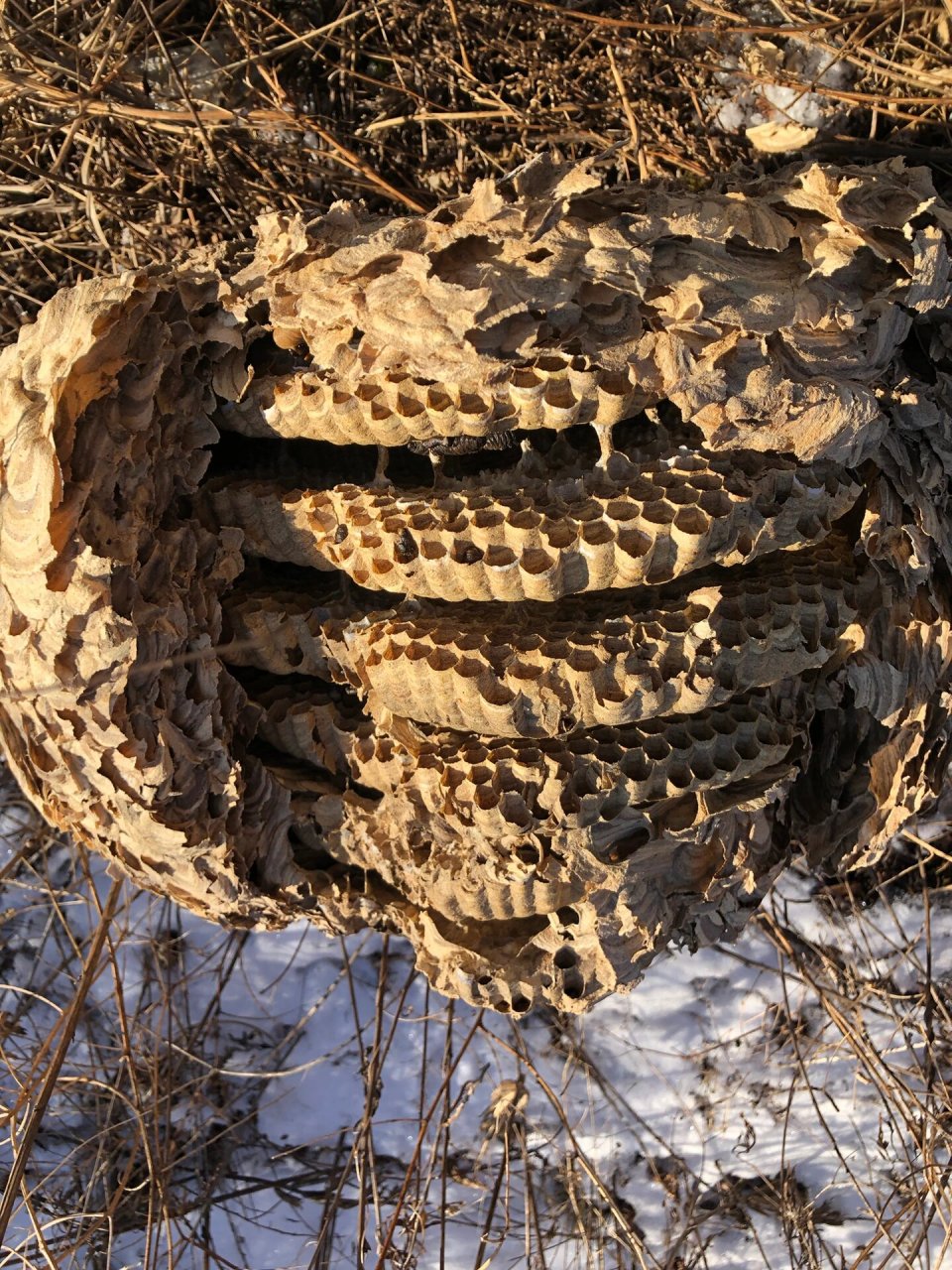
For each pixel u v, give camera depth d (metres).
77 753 0.41
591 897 0.42
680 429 0.40
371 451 0.42
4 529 0.39
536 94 0.51
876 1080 0.55
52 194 0.52
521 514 0.38
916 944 0.57
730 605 0.39
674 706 0.39
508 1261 0.56
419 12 0.50
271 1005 0.59
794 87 0.48
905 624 0.42
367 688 0.42
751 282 0.37
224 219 0.52
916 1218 0.53
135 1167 0.57
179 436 0.40
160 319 0.39
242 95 0.51
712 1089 0.57
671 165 0.50
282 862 0.44
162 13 0.50
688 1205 0.56
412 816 0.42
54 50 0.50
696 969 0.58
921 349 0.42
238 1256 0.57
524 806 0.40
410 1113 0.58
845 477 0.39
